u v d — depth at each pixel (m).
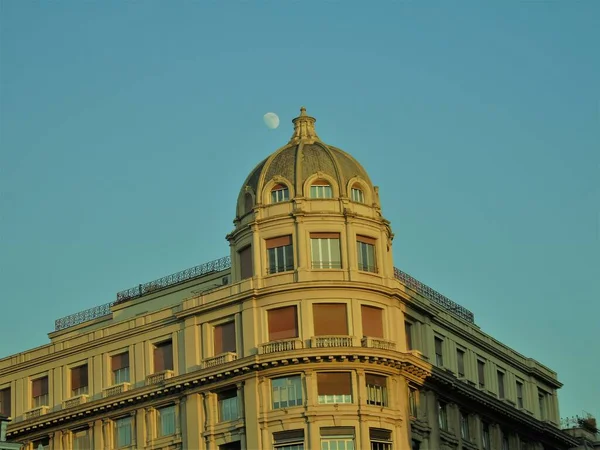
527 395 120.06
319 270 98.19
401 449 96.31
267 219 100.00
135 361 104.50
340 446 94.19
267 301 98.06
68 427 106.38
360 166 104.38
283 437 94.75
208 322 101.00
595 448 128.75
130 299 114.44
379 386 97.12
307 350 94.81
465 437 107.50
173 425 100.88
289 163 102.25
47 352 110.38
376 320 98.94
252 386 96.31
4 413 111.69
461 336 110.75
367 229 100.75
